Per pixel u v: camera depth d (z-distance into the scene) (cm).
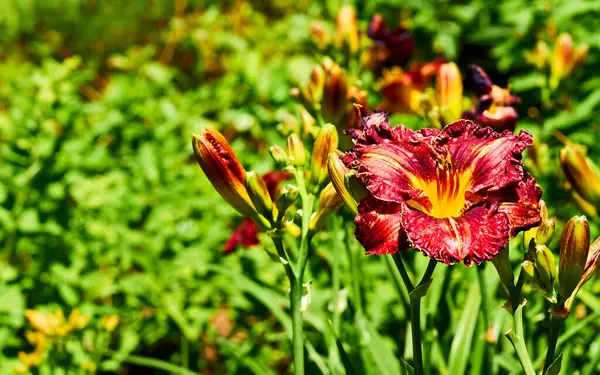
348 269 86
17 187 112
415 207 59
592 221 101
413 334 62
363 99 78
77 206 125
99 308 108
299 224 71
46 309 108
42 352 95
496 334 82
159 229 117
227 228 124
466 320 81
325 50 100
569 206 107
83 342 98
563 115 112
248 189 64
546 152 98
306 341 85
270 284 102
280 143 118
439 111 80
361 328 83
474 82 79
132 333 107
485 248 55
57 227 111
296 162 70
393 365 81
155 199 124
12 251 117
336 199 66
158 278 112
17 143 114
